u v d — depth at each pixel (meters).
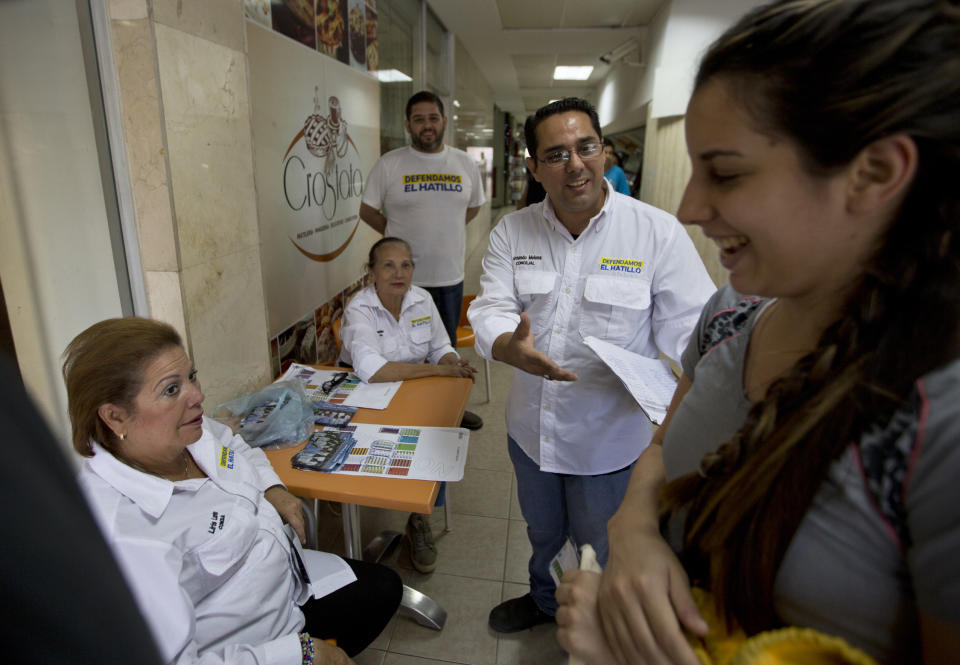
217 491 1.15
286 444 1.56
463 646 1.72
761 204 0.39
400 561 2.09
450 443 1.57
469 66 8.02
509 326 1.44
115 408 1.00
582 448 1.49
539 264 1.48
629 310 1.41
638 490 0.65
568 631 0.55
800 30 0.34
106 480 1.01
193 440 1.11
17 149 1.24
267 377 2.14
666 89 5.46
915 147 0.32
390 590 1.45
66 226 1.37
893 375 0.34
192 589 1.06
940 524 0.31
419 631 1.77
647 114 6.69
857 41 0.33
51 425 0.22
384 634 1.76
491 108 12.18
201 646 1.07
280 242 2.40
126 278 1.57
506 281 1.54
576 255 1.43
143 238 1.55
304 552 1.45
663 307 1.43
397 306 2.23
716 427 0.55
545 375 1.23
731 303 0.62
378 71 3.78
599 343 1.37
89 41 1.39
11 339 1.24
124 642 0.21
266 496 1.33
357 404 1.80
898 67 0.32
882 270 0.36
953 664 0.31
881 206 0.35
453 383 1.97
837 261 0.39
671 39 5.32
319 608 1.37
